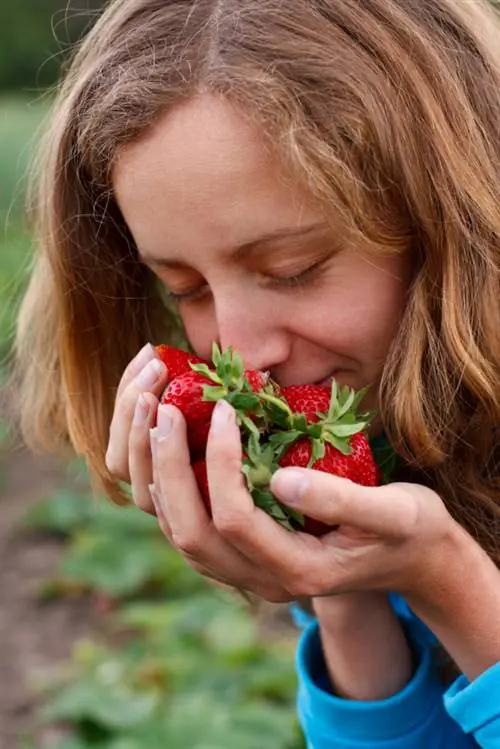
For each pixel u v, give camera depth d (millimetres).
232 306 2248
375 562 2137
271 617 6105
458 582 2242
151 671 5523
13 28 39469
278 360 2279
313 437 2100
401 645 2807
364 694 2777
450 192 2371
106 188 2502
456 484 2543
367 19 2361
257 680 5328
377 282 2297
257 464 2041
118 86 2305
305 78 2232
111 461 2316
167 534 2246
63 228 2705
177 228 2225
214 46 2248
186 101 2180
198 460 2223
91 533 7469
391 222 2322
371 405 2443
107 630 6656
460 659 2357
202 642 5902
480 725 2320
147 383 2242
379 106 2297
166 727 4836
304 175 2137
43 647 6461
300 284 2246
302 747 4641
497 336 2430
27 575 7430
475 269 2414
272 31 2273
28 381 3271
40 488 8906
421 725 2732
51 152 2666
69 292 2799
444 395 2400
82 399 2908
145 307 2912
